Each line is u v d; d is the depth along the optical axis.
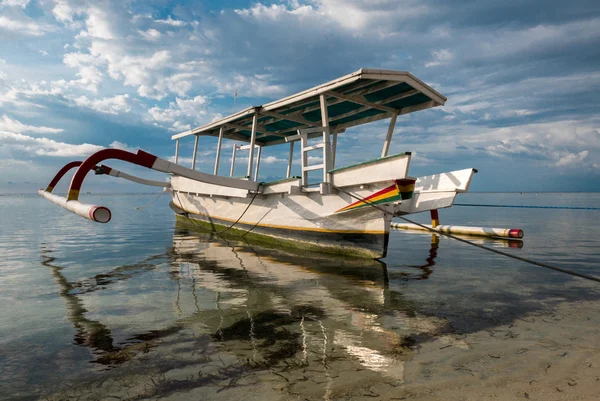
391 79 8.12
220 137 13.31
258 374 2.89
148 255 9.03
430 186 11.82
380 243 8.47
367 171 8.30
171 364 3.08
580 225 16.39
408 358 3.19
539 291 5.58
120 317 4.35
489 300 5.09
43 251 9.58
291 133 14.82
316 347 3.45
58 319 4.27
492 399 2.50
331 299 5.18
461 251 9.79
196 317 4.36
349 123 12.37
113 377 2.85
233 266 7.69
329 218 9.51
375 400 2.49
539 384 2.71
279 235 11.07
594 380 2.76
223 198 13.77
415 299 5.16
